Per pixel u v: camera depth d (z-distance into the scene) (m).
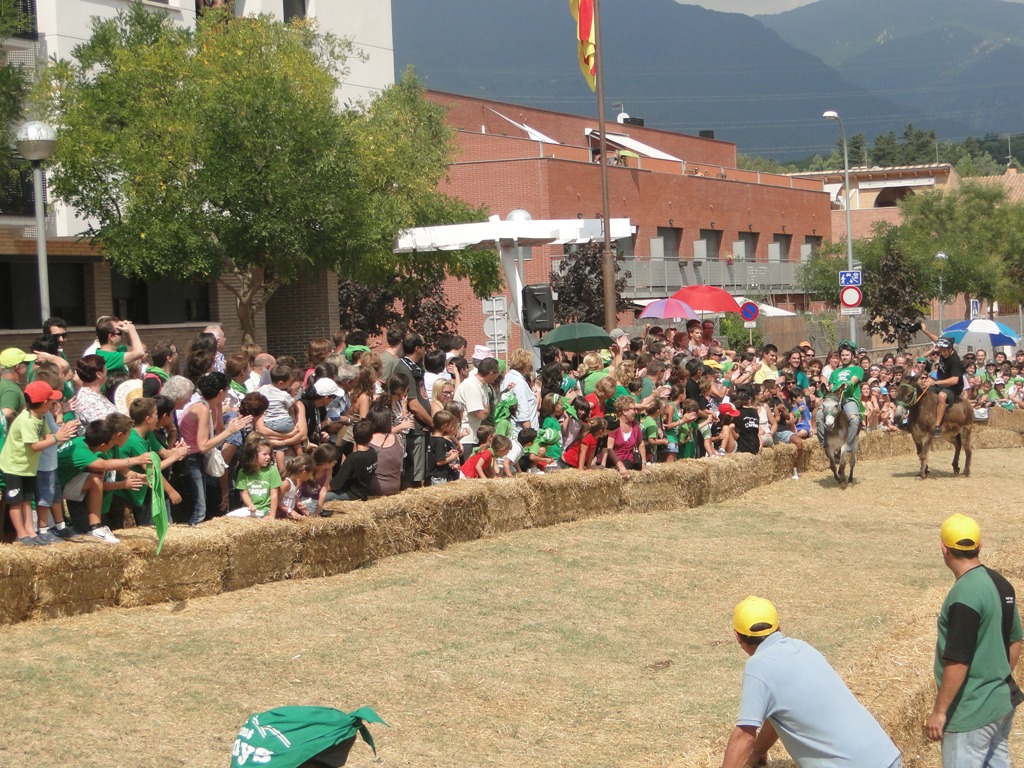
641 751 6.90
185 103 23.03
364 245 25.17
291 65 24.41
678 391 16.25
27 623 8.13
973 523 6.18
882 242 47.91
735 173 55.75
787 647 5.26
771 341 41.34
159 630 8.30
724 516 14.92
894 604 10.77
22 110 22.69
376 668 8.00
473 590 10.23
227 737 6.62
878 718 6.68
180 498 9.69
